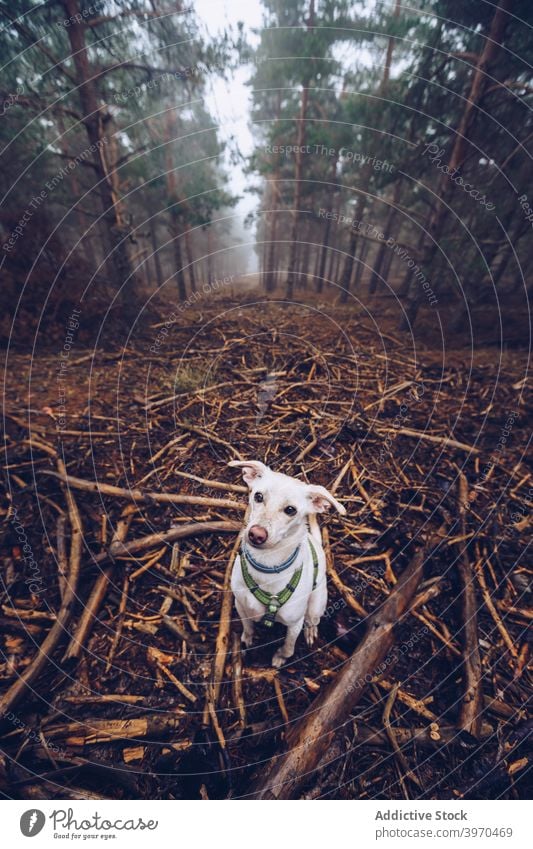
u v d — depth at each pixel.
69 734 0.63
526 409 1.65
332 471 1.31
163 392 1.70
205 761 0.62
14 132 2.20
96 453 1.29
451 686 0.74
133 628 0.81
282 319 3.07
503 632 0.83
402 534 1.06
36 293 2.15
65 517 1.02
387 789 0.60
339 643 0.81
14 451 1.23
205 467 1.29
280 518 0.62
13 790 0.58
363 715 0.69
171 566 0.95
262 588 0.67
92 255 3.48
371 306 3.74
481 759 0.63
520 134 2.25
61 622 0.78
